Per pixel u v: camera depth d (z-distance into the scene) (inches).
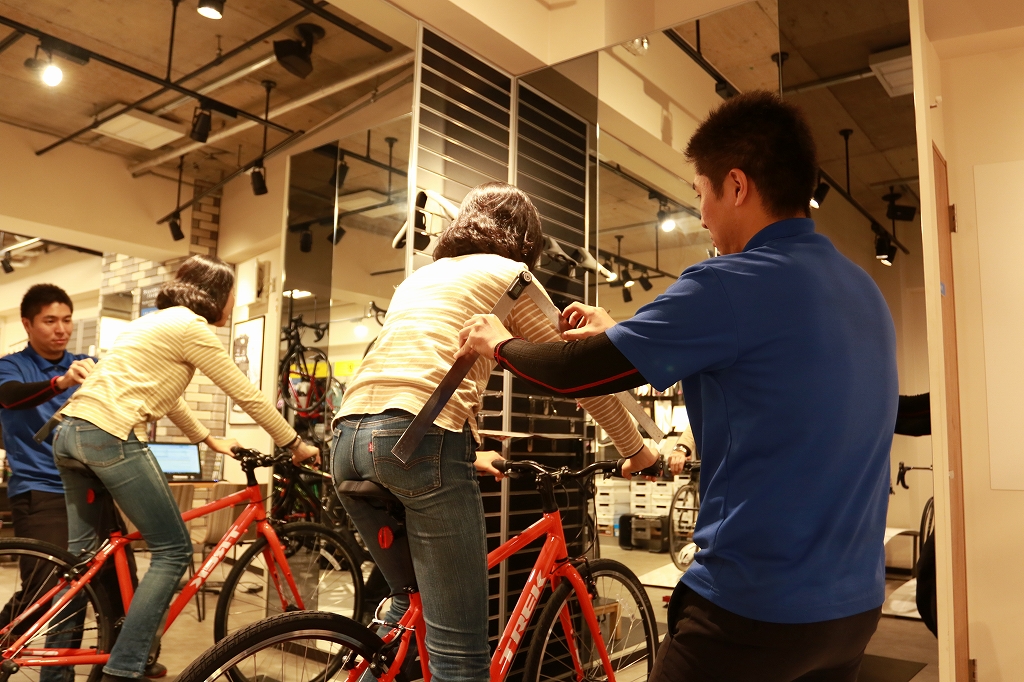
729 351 38.8
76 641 92.2
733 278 39.3
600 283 113.3
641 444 70.2
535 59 121.0
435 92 112.5
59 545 106.8
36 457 108.1
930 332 77.9
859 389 39.9
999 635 94.4
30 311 113.3
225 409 234.5
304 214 139.9
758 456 38.9
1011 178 98.7
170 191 250.4
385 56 146.6
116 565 92.1
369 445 55.1
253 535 162.9
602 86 115.1
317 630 55.6
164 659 121.3
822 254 42.3
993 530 96.0
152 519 87.4
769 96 45.0
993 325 98.3
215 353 93.8
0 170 212.5
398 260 114.9
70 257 329.4
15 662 85.4
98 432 86.0
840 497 38.8
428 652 56.4
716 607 39.2
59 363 115.6
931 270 78.8
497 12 113.2
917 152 82.0
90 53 163.8
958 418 97.0
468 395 57.7
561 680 82.4
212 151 231.6
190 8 156.9
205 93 193.5
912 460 77.2
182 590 98.9
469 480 57.3
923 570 75.6
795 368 38.6
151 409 89.9
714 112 46.5
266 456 109.4
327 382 130.6
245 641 52.8
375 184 121.1
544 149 121.2
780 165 43.3
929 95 97.2
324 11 140.3
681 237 106.3
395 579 61.9
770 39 96.0
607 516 106.0
